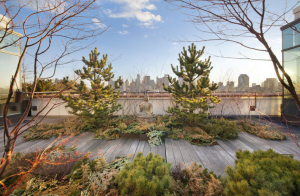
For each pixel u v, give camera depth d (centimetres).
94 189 205
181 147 455
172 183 214
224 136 529
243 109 906
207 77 639
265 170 191
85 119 623
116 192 209
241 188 164
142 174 219
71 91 638
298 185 156
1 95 697
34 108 924
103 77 667
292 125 709
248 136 566
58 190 205
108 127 627
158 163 256
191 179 225
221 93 925
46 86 994
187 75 671
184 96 666
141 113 712
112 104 749
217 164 349
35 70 132
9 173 248
